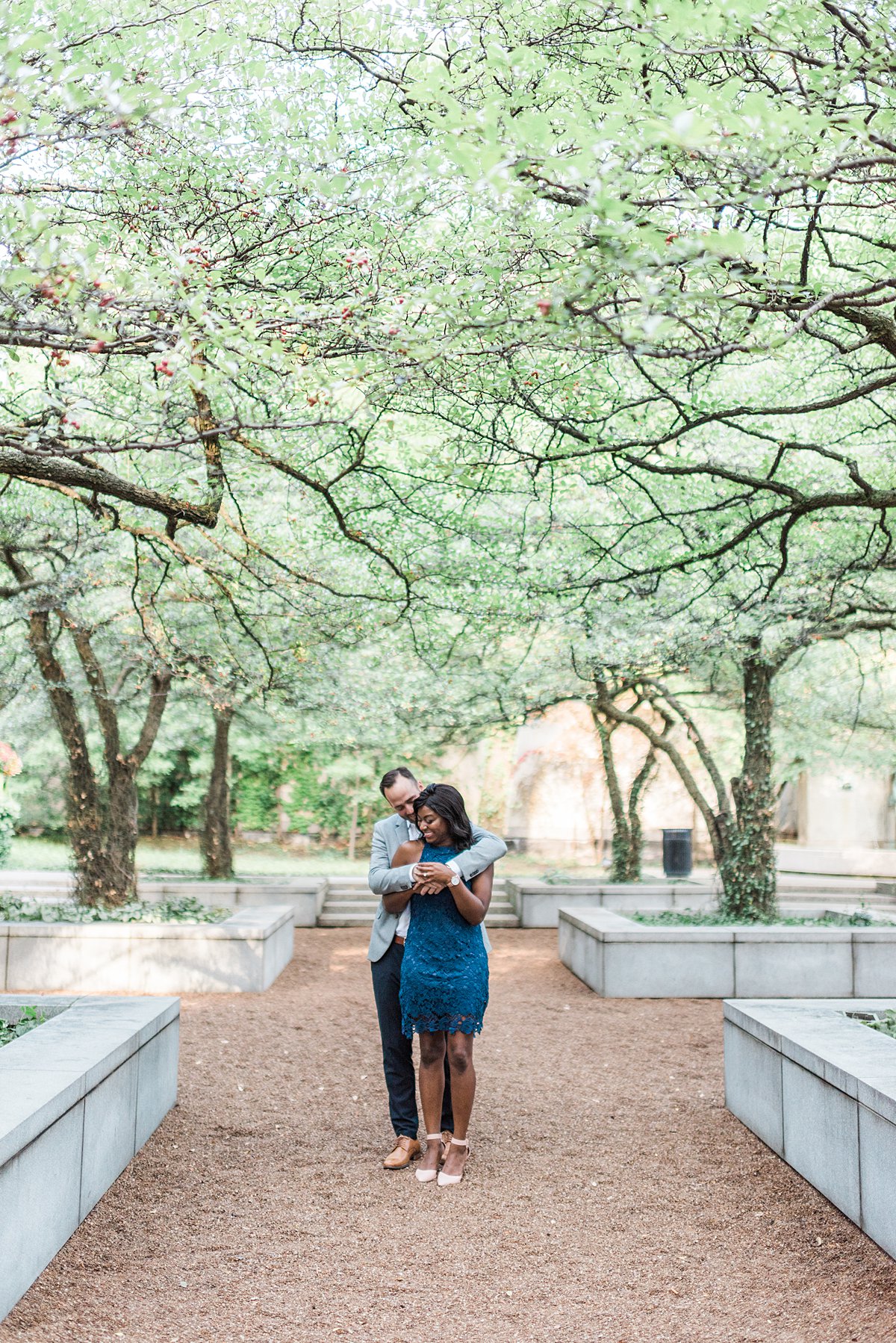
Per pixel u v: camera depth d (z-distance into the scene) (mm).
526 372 5703
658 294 3518
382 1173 4988
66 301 3559
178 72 4602
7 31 3537
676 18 3385
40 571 11328
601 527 8555
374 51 5270
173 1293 3734
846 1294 3701
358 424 7012
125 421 6668
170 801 23703
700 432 8797
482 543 8734
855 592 9484
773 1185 4812
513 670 12797
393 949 5164
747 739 11242
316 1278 3875
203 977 9523
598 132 3580
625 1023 8617
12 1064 4344
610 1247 4168
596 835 23172
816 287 4734
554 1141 5516
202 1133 5523
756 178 3416
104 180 5258
